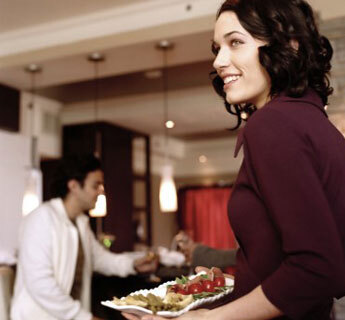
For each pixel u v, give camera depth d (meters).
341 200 0.79
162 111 5.36
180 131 6.53
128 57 3.73
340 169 0.80
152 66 3.95
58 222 2.22
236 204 0.84
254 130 0.78
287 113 0.79
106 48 3.56
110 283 2.92
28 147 4.73
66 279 2.22
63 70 4.07
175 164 8.26
